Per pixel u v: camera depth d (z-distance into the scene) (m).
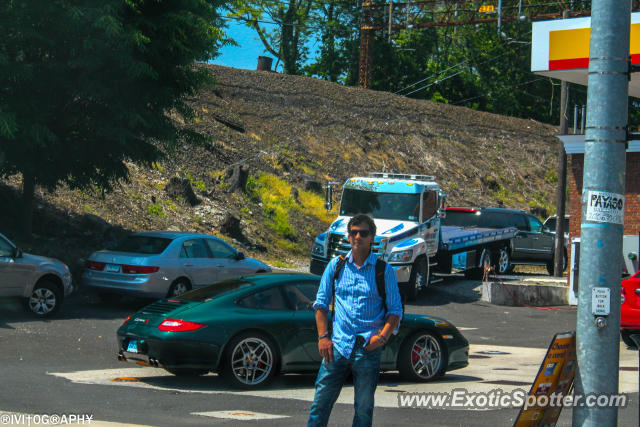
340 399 8.90
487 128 51.50
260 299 9.81
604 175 5.20
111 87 18.38
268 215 31.67
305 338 9.84
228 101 41.12
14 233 20.33
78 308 17.00
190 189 28.91
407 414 8.00
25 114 17.86
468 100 64.75
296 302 10.03
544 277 28.34
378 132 44.97
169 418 7.38
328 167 39.31
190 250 17.81
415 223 22.48
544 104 65.75
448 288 24.50
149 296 16.83
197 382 9.77
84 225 22.70
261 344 9.55
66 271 15.73
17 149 18.67
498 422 7.65
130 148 19.75
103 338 13.28
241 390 9.33
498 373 11.38
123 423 6.98
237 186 31.83
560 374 5.55
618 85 5.24
